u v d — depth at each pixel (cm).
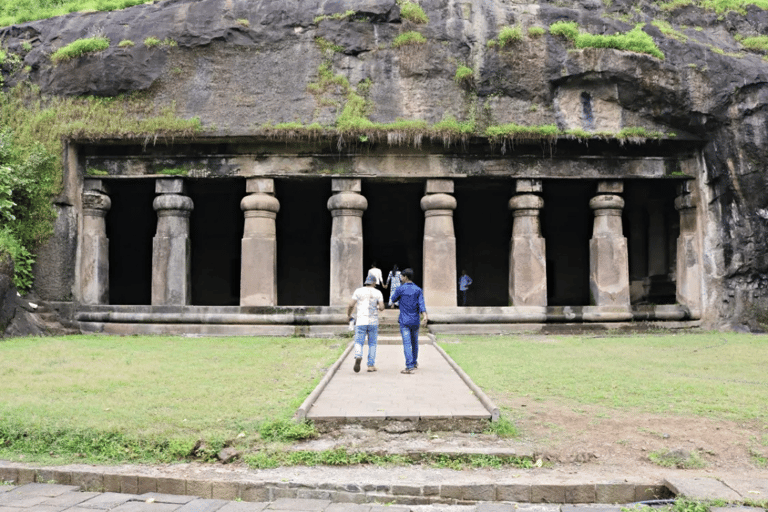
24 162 1639
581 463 610
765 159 1638
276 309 1673
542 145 1703
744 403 796
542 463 607
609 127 1694
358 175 1716
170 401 778
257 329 1662
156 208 1730
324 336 1634
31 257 1659
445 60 1675
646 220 2211
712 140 1706
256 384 891
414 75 1672
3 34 1781
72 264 1700
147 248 2338
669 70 1652
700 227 1778
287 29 1686
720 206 1742
